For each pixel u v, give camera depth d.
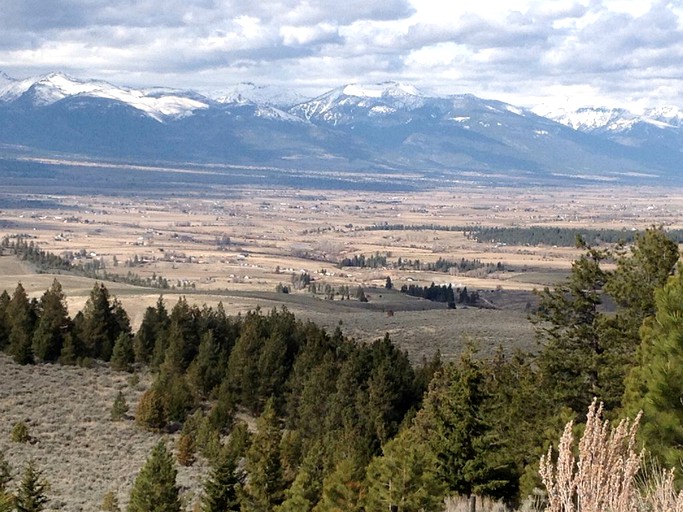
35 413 59.78
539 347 79.44
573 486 7.69
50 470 48.38
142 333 76.50
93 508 40.94
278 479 37.50
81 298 131.50
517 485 23.81
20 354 71.31
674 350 13.34
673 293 13.76
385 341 64.31
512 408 30.36
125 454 53.50
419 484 21.75
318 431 56.94
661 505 8.16
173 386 62.91
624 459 8.22
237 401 67.31
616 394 29.19
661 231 30.86
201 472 50.16
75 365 73.19
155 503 36.97
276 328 74.62
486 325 98.12
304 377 64.62
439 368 59.06
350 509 25.36
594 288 31.52
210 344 71.00
